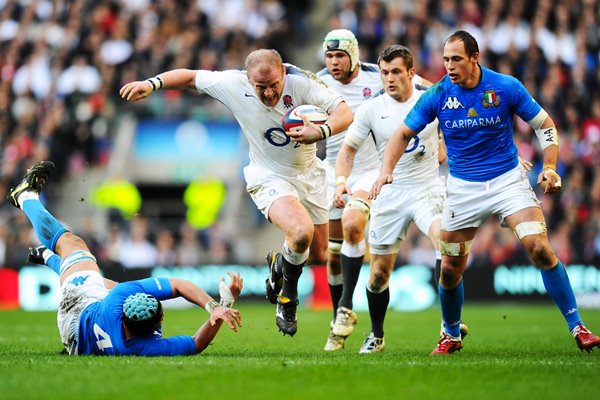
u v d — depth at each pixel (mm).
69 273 29469
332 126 29547
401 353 32969
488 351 33688
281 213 31062
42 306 67250
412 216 34562
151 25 84812
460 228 30828
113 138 80750
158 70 82250
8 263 67812
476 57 29203
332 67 37094
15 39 87125
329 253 37844
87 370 25156
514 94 29531
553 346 36844
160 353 28125
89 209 77188
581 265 66688
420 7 83125
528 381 24109
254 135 31734
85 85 81938
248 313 59906
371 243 34781
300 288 67250
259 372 24969
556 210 73500
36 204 31531
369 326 50156
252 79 29828
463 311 62125
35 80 83750
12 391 22688
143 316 27531
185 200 75312
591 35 84375
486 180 30156
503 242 70062
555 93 79938
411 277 66688
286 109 30672
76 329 28500
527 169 31797
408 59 33344
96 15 84812
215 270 68125
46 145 79000
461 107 29703
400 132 30516
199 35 83625
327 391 22609
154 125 81000
